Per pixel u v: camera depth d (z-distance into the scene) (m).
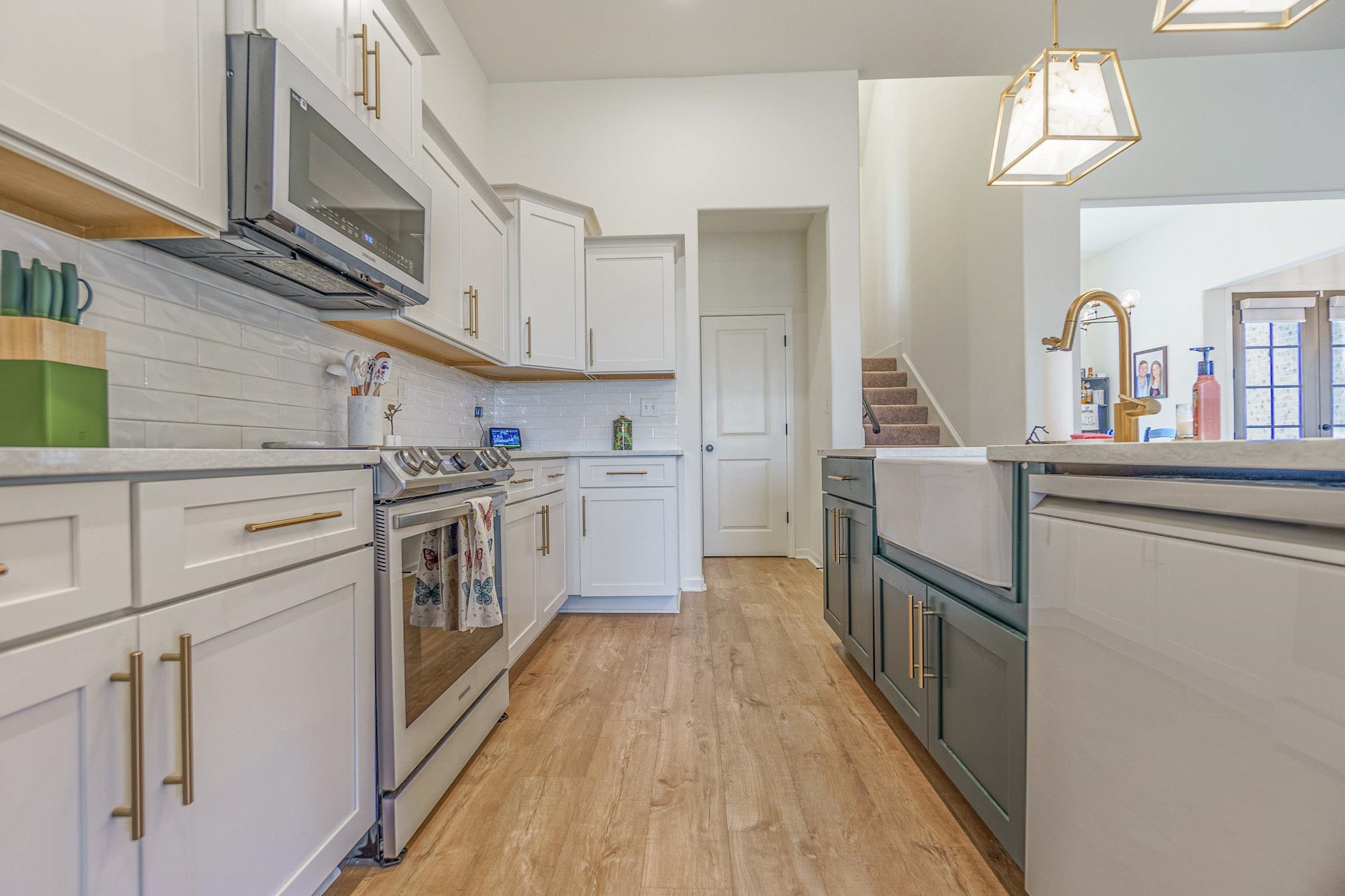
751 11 3.11
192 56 1.09
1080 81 1.65
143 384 1.28
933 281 4.84
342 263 1.45
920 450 2.00
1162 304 6.10
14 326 0.87
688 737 1.86
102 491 0.72
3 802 0.60
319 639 1.13
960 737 1.39
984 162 3.96
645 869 1.28
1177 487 0.75
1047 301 3.52
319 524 1.14
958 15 3.16
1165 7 1.32
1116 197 3.60
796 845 1.35
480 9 3.06
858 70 3.64
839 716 2.00
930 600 1.55
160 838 0.77
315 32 1.39
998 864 1.29
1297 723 0.57
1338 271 4.87
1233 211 5.30
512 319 3.03
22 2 0.79
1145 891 0.77
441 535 1.57
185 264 1.39
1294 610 0.57
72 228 1.12
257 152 1.18
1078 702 0.92
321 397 1.90
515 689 2.25
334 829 1.16
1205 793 0.67
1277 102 3.59
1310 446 0.56
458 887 1.24
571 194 3.67
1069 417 1.60
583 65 3.53
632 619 3.18
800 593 3.72
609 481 3.23
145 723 0.76
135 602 0.76
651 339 3.42
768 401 4.92
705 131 3.67
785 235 4.90
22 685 0.62
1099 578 0.87
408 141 1.87
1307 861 0.56
